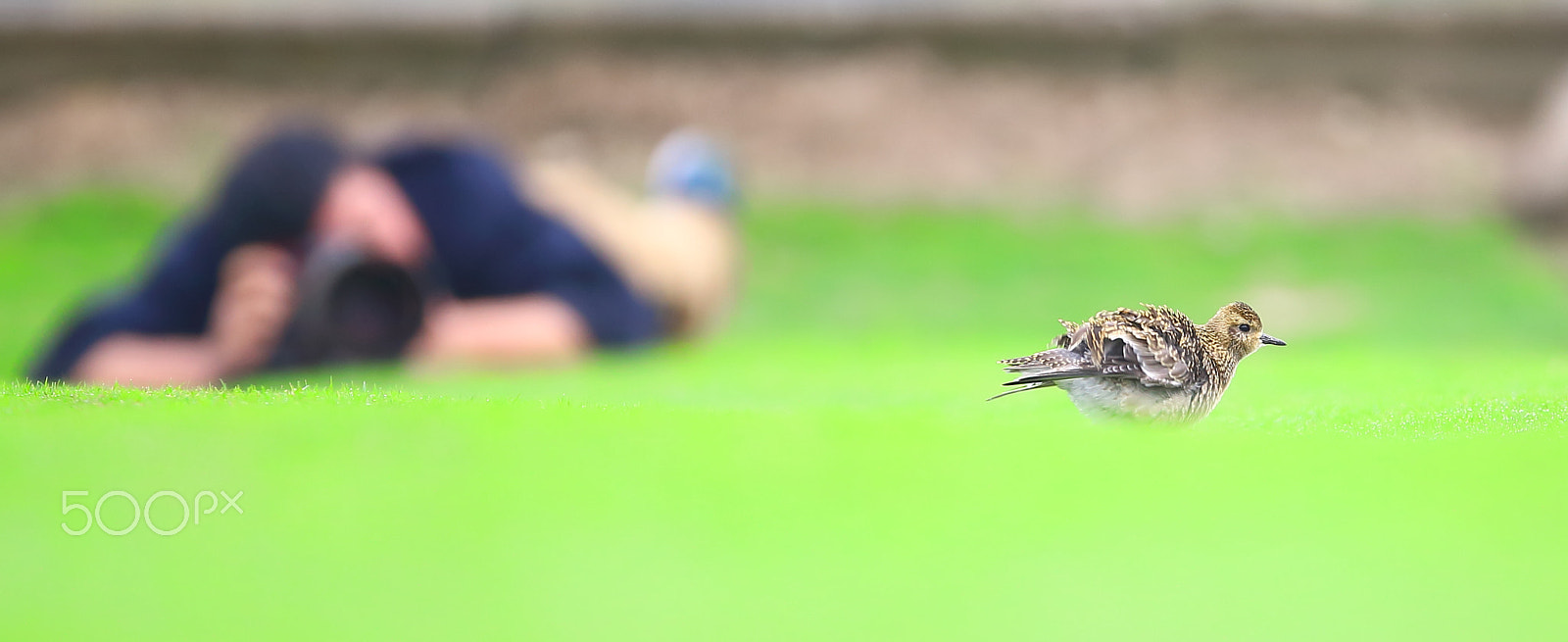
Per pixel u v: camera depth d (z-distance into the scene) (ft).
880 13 132.57
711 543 14.85
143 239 114.21
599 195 78.13
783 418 23.88
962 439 21.15
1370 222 111.86
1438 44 126.41
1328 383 39.29
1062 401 35.01
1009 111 126.41
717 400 37.76
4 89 134.62
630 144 126.72
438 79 134.31
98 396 26.08
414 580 13.75
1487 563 14.78
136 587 13.55
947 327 92.68
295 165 61.87
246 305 58.75
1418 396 32.27
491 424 21.93
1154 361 25.49
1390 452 20.54
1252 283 102.17
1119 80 128.77
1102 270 105.60
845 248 110.93
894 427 22.54
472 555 14.51
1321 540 15.17
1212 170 119.24
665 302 76.07
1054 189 118.73
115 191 121.80
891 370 58.49
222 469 18.19
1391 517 16.28
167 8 135.03
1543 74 125.08
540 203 72.54
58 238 113.80
